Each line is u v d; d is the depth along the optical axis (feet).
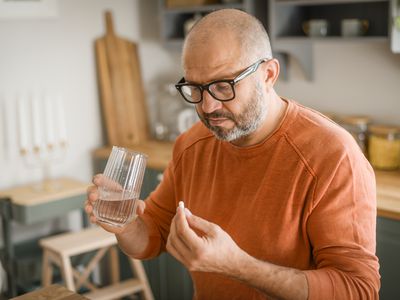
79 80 11.34
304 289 4.10
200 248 3.90
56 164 11.19
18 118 10.58
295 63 10.75
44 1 10.57
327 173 4.45
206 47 4.18
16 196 9.89
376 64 9.76
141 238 5.29
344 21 9.33
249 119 4.34
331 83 10.36
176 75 12.60
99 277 12.00
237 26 4.25
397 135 9.46
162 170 10.21
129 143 11.93
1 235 10.62
